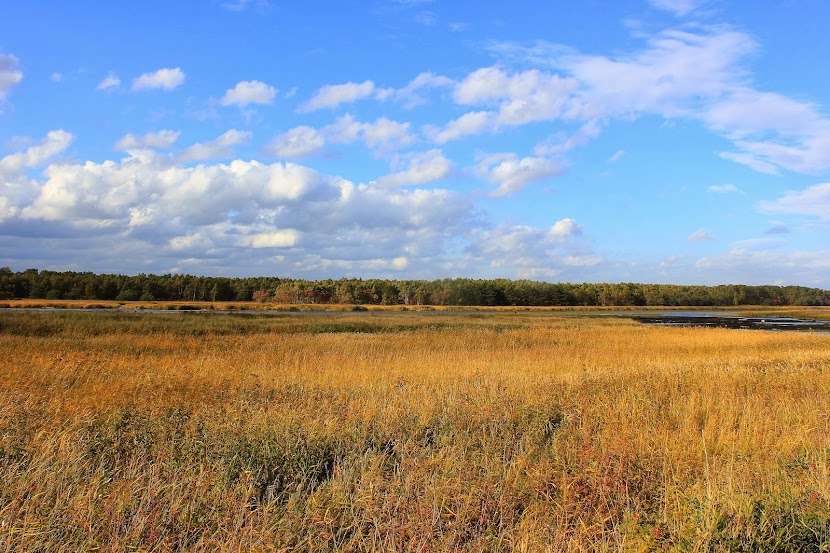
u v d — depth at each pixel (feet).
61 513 15.94
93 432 25.27
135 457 21.31
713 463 20.77
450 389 38.19
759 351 87.35
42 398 31.22
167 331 102.53
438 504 17.37
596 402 32.27
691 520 15.66
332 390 38.65
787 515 16.06
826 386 39.78
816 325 209.05
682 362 62.28
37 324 99.50
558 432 26.32
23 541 14.17
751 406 31.89
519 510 18.16
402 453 22.35
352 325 134.62
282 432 24.36
